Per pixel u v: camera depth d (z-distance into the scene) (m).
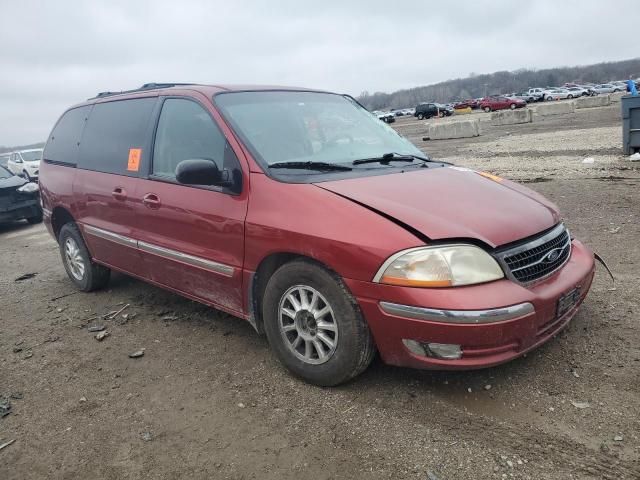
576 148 14.58
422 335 2.76
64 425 3.13
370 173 3.54
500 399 3.02
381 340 2.94
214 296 3.85
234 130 3.66
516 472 2.47
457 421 2.86
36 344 4.32
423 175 3.60
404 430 2.82
